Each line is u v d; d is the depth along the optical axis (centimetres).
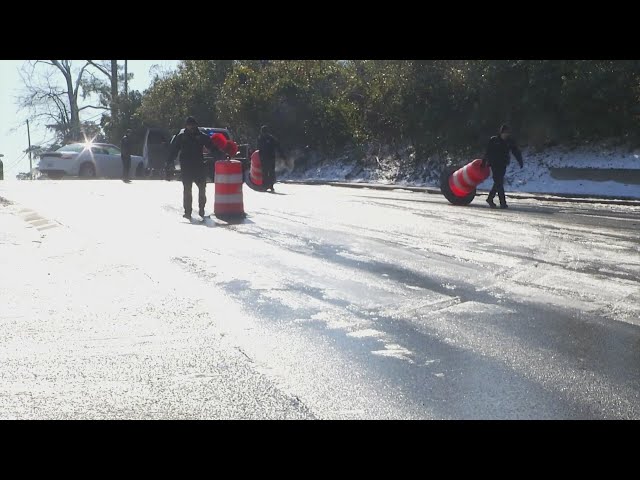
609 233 1409
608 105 2684
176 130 5200
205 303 871
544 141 2888
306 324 788
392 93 3400
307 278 1003
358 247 1240
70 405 575
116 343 725
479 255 1170
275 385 613
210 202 1969
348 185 3025
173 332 760
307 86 4081
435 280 993
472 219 1620
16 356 686
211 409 566
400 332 759
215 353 694
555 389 604
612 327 776
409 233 1395
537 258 1146
